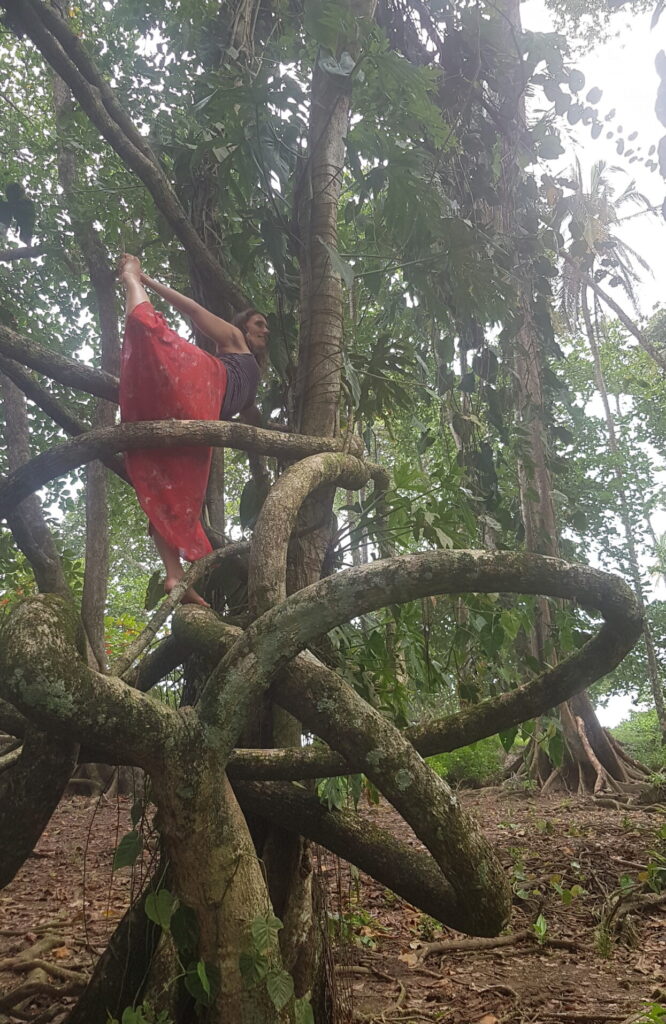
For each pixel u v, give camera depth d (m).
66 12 6.62
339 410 3.32
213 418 2.76
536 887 5.56
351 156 3.76
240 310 3.49
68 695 1.83
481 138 4.64
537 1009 3.56
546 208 5.27
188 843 2.03
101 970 2.54
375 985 3.83
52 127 9.68
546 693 2.49
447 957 4.27
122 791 9.90
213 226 3.86
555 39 4.42
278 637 2.09
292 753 2.40
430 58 4.30
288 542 2.82
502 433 4.49
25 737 2.11
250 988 2.00
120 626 13.34
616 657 2.45
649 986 3.87
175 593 2.52
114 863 2.35
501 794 11.53
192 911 2.07
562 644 3.25
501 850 7.05
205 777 2.02
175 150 4.00
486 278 3.72
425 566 2.18
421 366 4.09
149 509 2.67
